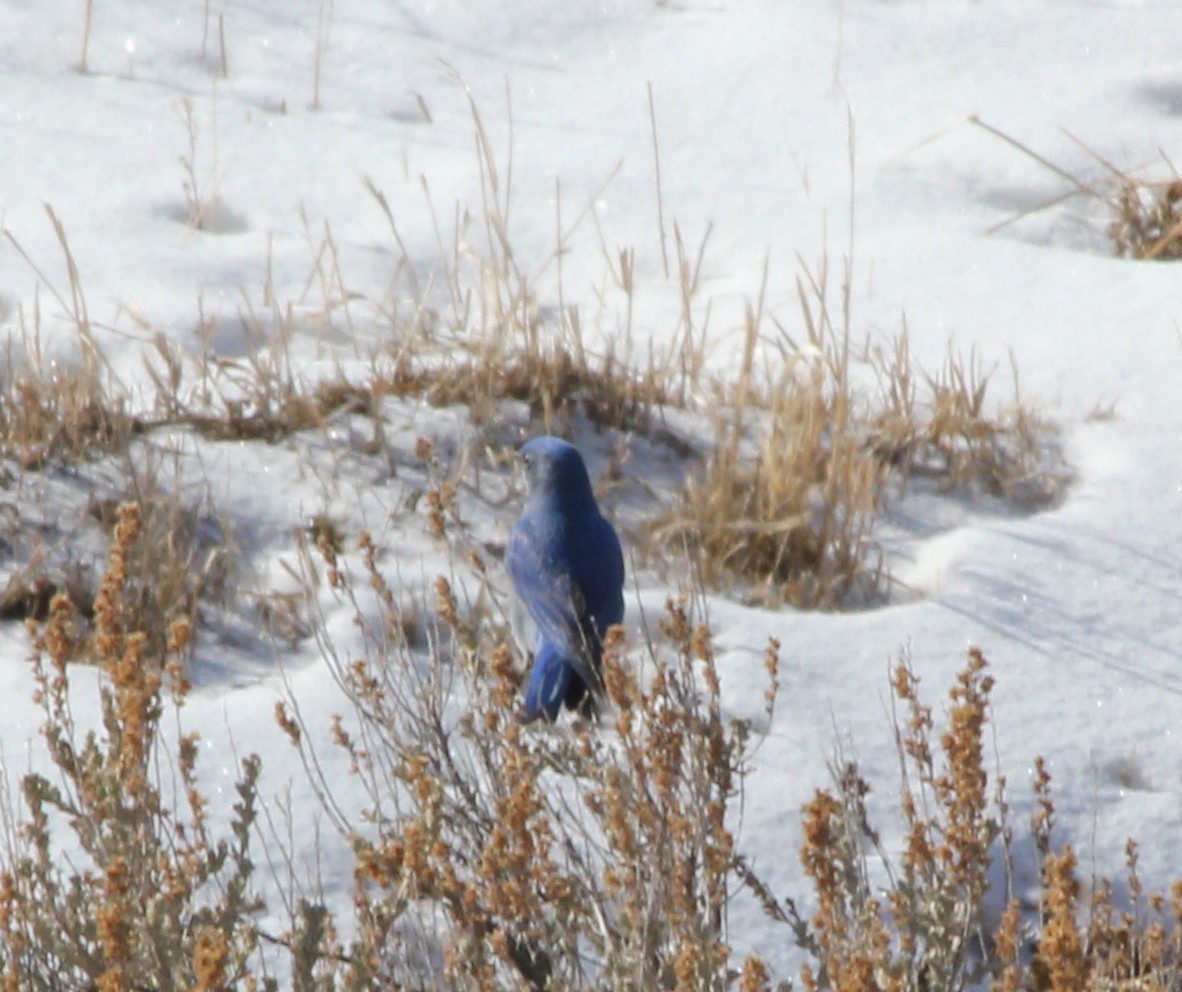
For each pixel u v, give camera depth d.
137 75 24.22
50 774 12.06
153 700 12.27
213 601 14.70
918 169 22.89
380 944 9.05
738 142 23.42
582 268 20.66
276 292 19.69
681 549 15.65
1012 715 13.55
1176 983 10.04
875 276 20.44
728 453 16.30
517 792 9.07
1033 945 11.43
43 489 15.70
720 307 19.81
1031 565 15.44
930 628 14.54
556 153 23.02
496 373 17.36
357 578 14.94
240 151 22.61
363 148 22.98
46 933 8.81
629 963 8.86
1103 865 12.12
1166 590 15.19
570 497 13.19
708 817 9.48
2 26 24.84
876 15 26.52
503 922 9.17
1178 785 13.04
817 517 16.19
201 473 16.06
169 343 18.16
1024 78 24.92
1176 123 23.92
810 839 9.13
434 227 20.66
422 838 9.14
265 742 12.62
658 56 25.61
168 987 8.49
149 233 20.61
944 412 17.30
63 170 21.81
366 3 26.48
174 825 9.96
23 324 17.66
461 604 14.63
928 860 9.50
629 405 17.39
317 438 16.61
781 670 13.85
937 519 16.50
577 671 12.65
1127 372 18.45
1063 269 20.62
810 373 17.88
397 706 11.03
